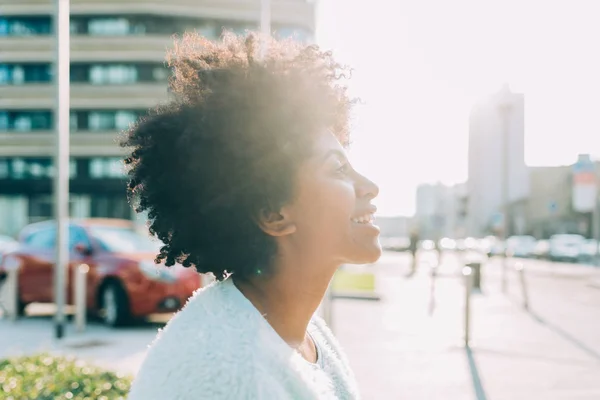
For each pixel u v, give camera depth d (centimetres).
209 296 97
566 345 875
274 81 101
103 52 4684
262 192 99
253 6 4700
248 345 88
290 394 89
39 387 364
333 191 100
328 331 127
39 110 4881
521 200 7088
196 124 100
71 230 1044
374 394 611
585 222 6341
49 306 1307
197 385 84
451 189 5459
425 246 7069
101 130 4706
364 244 102
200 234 103
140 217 117
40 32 4866
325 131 105
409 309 1279
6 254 1125
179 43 119
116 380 397
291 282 103
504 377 682
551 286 1994
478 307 1339
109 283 973
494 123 5266
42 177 4884
